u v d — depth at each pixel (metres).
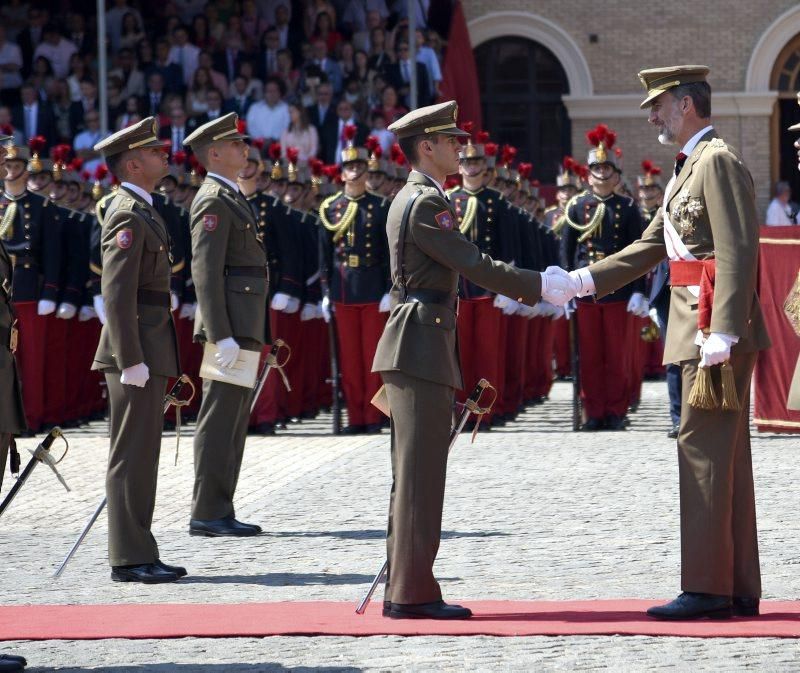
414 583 20.62
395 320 21.00
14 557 26.12
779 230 39.19
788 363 39.50
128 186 25.34
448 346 20.94
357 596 22.56
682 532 20.67
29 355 44.31
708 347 20.03
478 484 32.53
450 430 21.05
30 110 70.00
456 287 21.36
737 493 20.86
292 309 43.38
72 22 74.44
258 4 74.75
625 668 17.88
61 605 22.20
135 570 24.14
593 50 84.75
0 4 76.12
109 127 69.81
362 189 42.19
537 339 51.47
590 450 37.97
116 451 24.53
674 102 21.09
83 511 30.64
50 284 43.44
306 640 19.52
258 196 43.19
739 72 83.69
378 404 21.44
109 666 18.48
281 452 39.09
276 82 69.06
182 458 38.28
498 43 85.69
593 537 26.52
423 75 71.88
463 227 42.59
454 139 21.44
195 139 28.48
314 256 44.47
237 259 28.41
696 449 20.61
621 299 42.22
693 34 83.81
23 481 21.98
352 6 76.31
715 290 20.22
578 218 42.41
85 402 47.41
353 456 37.81
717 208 20.31
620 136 84.81
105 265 24.58
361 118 70.38
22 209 43.38
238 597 22.66
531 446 39.03
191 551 26.45
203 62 71.38
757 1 83.25
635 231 42.38
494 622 20.23
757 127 83.75
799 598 22.03
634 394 47.19
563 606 21.33
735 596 20.80
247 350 28.06
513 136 86.06
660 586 22.77
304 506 30.56
